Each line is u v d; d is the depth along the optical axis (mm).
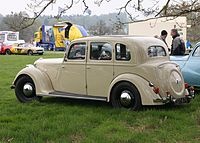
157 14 6492
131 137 5992
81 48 8586
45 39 47438
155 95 7590
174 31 11664
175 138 6051
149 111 7613
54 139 5973
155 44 8289
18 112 8031
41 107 8477
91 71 8367
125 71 7938
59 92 8852
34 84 9055
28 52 37219
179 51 11570
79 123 6840
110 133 6359
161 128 6633
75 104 8836
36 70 9125
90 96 8406
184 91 8172
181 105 8531
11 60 27062
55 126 6656
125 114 7484
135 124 6930
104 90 8219
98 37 8391
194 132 6359
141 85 7652
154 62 7980
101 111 7934
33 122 7016
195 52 10180
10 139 5961
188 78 10078
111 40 8180
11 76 15758
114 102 8023
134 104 7754
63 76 8805
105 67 8180
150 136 6105
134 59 7867
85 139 5930
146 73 7727
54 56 32188
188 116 7465
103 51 8266
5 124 6863
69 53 8750
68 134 6215
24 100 9219
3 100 9641
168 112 7617
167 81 7785
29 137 6023
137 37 8289
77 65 8578
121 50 8047
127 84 7812
